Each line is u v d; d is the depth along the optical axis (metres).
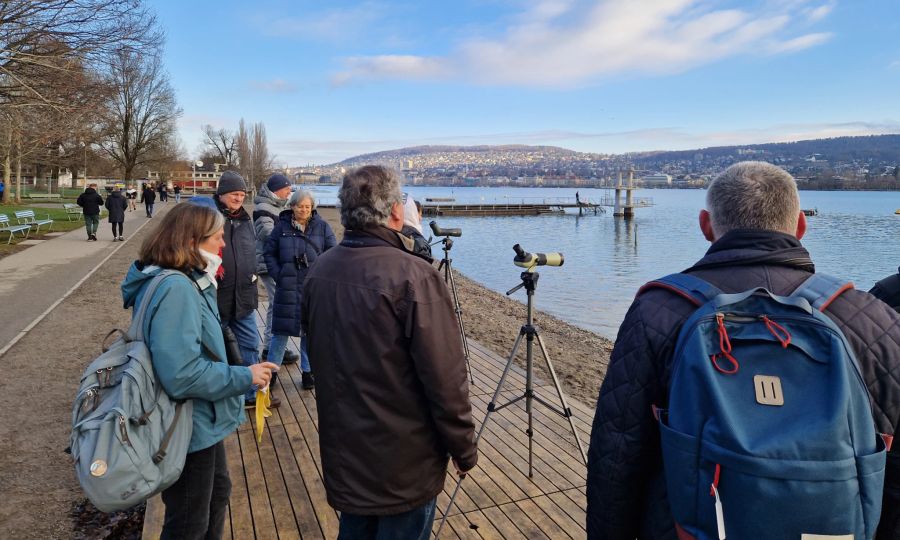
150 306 2.14
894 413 1.34
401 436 1.96
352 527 2.11
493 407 3.51
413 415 1.97
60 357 6.50
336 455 2.02
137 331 2.17
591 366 7.93
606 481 1.52
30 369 6.06
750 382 1.25
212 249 2.36
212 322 2.35
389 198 2.06
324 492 3.47
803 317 1.31
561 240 37.56
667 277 1.58
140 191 62.00
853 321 1.38
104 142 42.12
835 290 1.42
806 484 1.15
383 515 1.97
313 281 2.10
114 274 12.20
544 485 3.60
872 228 47.78
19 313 8.66
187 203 2.36
